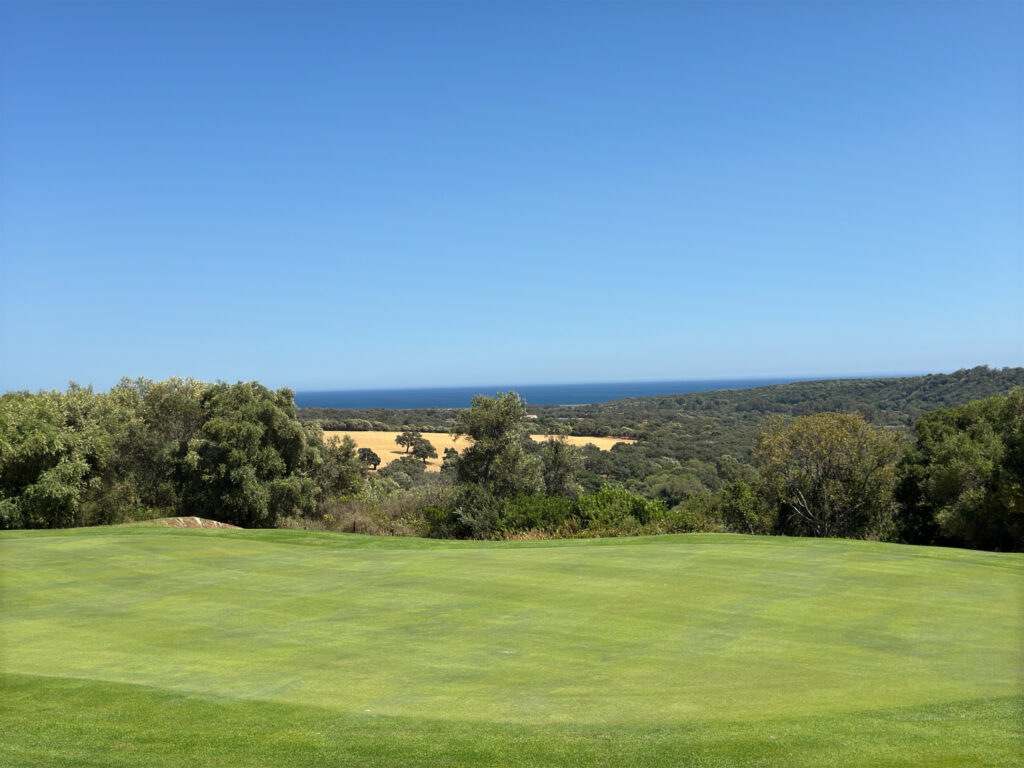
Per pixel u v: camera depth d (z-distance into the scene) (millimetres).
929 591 11734
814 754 5227
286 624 9789
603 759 5250
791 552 15789
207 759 5379
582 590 11898
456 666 7828
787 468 28391
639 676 7430
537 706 6516
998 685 6977
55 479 23828
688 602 11000
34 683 7230
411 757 5375
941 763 5016
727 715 6168
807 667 7699
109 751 5555
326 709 6480
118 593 11820
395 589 12078
